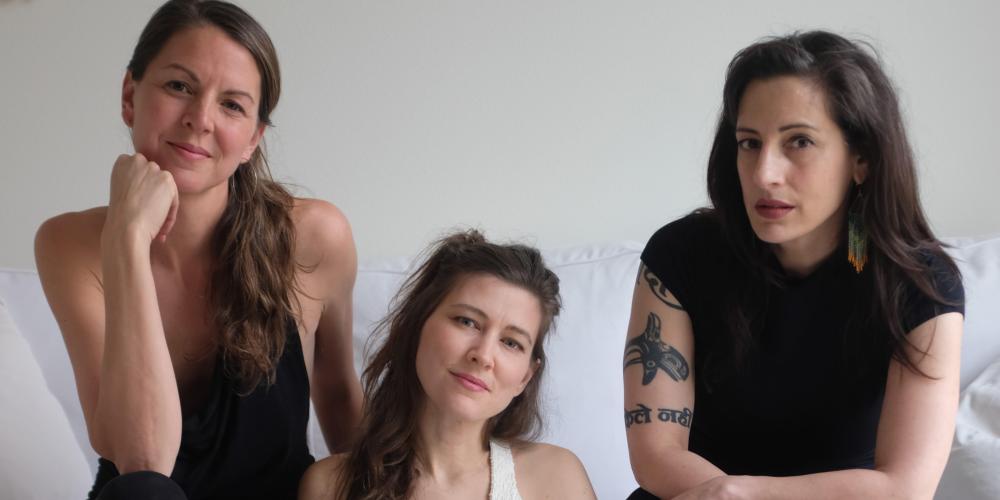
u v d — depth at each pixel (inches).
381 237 90.8
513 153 90.3
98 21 88.5
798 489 53.0
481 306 58.2
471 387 57.5
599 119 90.0
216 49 54.9
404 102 90.0
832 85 52.6
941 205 90.5
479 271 59.2
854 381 58.2
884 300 55.7
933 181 90.4
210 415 59.9
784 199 53.1
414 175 90.4
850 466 60.4
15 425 66.4
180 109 55.1
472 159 90.4
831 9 89.6
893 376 56.4
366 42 89.5
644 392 59.1
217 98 55.4
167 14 55.6
